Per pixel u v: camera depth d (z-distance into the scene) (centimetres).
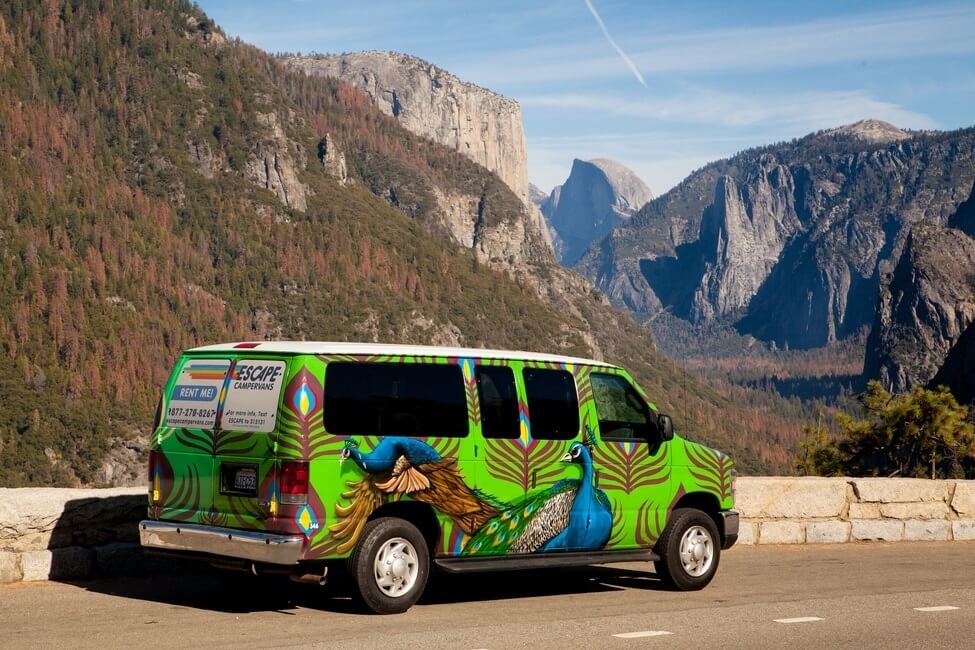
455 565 960
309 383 889
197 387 946
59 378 19000
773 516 1498
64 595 990
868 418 4078
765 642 858
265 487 882
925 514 1583
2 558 1036
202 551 914
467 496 965
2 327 19588
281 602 979
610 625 909
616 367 1101
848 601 1062
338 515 891
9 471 16975
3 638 808
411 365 948
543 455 1016
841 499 1538
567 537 1033
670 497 1111
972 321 15912
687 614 971
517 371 1015
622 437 1082
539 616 945
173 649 775
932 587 1166
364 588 906
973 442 3844
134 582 1069
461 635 847
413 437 937
